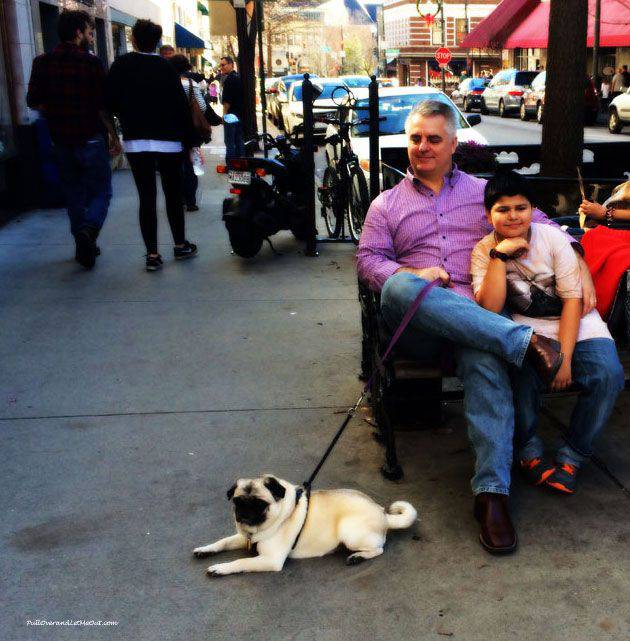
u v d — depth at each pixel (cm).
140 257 779
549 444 386
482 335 306
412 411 394
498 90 3250
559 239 336
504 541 297
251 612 268
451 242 369
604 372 325
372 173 668
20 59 996
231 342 536
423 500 337
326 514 296
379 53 7338
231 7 1334
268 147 864
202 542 309
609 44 3092
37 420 419
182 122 720
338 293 652
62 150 707
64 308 615
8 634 258
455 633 256
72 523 322
